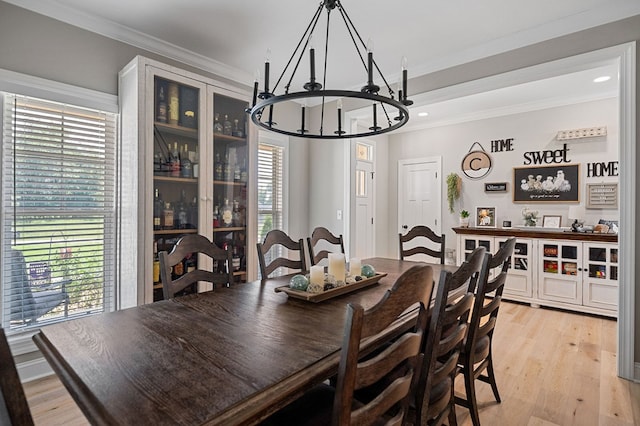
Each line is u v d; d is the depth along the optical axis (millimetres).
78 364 962
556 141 4258
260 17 2432
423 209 5477
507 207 4633
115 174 2621
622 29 2301
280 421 1121
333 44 2834
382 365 915
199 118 2713
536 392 2180
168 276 1708
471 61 2963
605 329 3312
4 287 2170
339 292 1711
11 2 2148
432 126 5359
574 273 3783
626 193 2287
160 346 1085
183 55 2959
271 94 1728
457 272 1254
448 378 1496
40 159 2301
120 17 2438
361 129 5371
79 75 2424
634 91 2250
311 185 4352
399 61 3146
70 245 2428
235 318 1365
